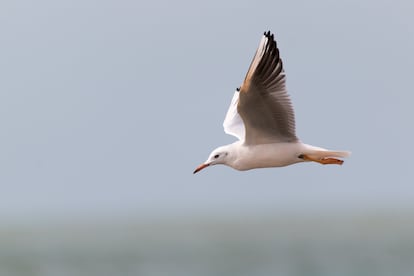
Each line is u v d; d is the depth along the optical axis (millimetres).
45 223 119688
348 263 38094
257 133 11992
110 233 79375
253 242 54531
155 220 118625
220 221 101125
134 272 37219
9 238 72562
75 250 53406
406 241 50938
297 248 47688
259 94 11406
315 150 11906
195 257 43531
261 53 11102
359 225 73750
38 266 41719
